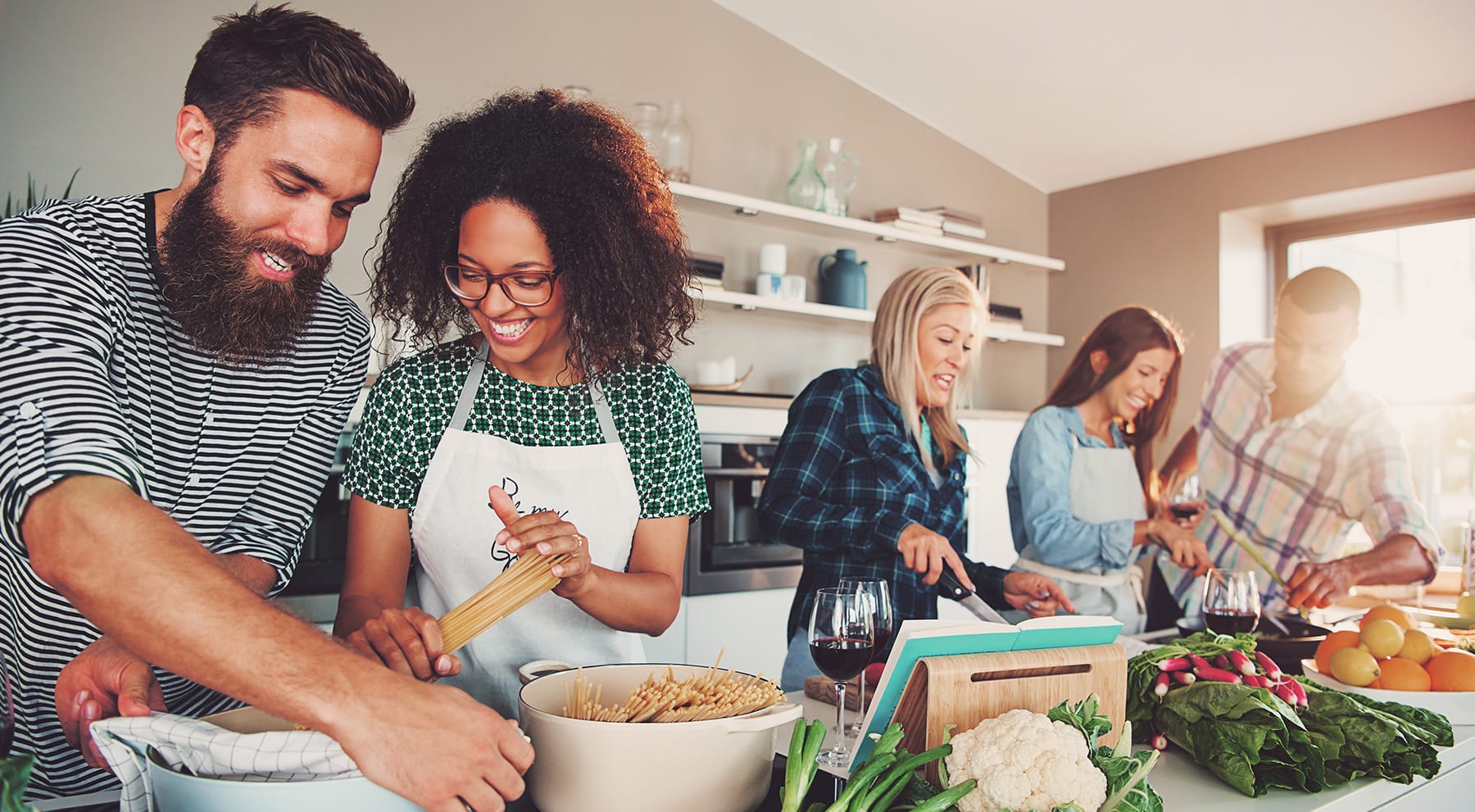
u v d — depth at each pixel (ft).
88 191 9.09
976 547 14.06
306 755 2.38
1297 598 7.64
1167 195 15.16
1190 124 13.93
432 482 4.26
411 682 2.46
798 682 6.33
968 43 13.11
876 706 3.42
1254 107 13.23
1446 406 13.38
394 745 2.35
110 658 2.86
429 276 4.26
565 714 3.21
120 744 2.52
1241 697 3.82
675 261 4.51
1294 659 5.70
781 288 13.07
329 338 4.25
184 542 2.58
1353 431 10.19
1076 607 8.12
